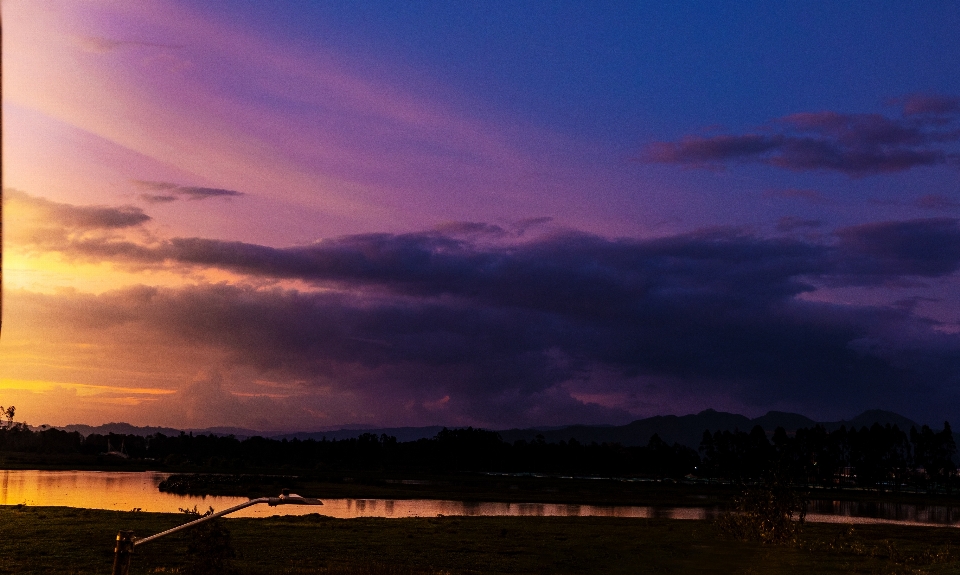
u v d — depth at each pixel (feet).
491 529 206.08
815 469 654.12
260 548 160.76
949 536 224.12
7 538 158.81
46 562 135.85
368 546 168.55
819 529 238.27
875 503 463.01
